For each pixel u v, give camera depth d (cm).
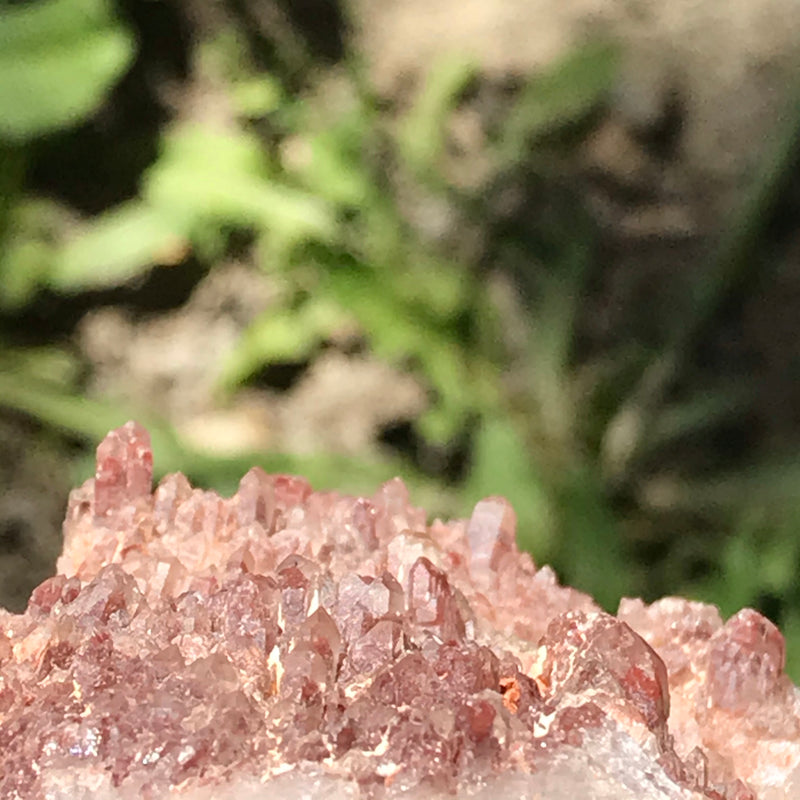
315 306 50
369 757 9
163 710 9
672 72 50
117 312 51
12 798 9
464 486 44
